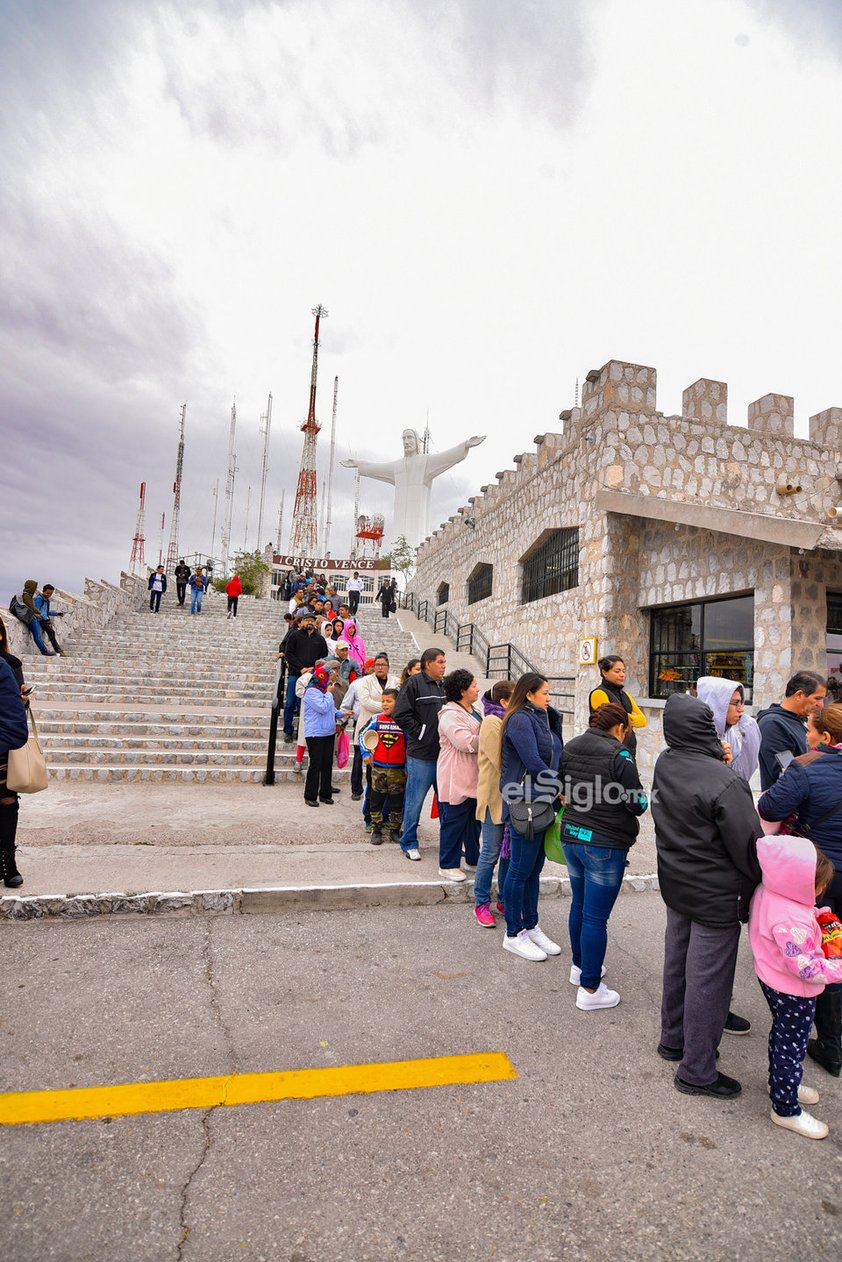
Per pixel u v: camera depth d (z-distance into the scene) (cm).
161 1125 262
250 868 517
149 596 2178
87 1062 296
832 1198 240
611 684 538
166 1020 331
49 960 385
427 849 604
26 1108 266
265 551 4534
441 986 381
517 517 1534
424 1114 276
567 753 377
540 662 1373
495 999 371
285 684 999
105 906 443
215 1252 208
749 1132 274
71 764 864
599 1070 312
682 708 320
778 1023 280
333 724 746
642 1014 365
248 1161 246
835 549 673
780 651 786
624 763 354
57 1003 341
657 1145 264
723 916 293
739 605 872
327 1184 237
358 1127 267
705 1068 295
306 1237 215
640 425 1067
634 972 414
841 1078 320
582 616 1137
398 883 498
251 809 719
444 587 2419
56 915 436
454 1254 211
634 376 1072
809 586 786
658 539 1021
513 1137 265
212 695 1193
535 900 434
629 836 357
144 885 468
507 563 1611
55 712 1009
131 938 417
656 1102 291
